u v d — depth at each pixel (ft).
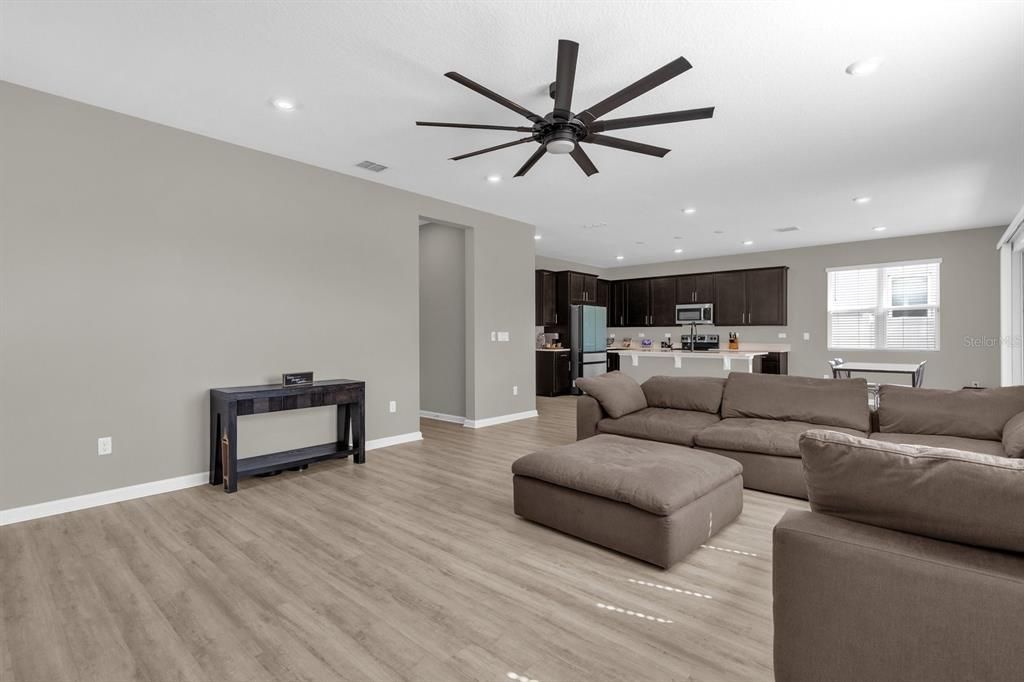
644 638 5.79
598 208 18.35
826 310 25.79
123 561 7.65
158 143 11.03
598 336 30.83
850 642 3.94
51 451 9.68
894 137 11.65
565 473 8.52
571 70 6.97
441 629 5.96
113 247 10.44
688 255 29.35
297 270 13.39
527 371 20.94
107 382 10.36
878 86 9.25
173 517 9.50
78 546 8.19
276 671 5.22
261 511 9.85
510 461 13.76
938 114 10.41
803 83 9.14
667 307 31.40
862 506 4.22
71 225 9.93
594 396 13.70
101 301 10.28
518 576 7.26
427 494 10.93
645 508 7.45
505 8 7.09
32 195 9.50
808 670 4.12
